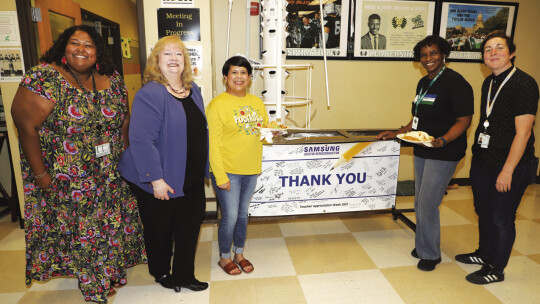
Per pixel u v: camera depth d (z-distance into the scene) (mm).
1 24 2617
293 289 2018
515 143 1830
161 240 1876
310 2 3244
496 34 1894
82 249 1738
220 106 1873
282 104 2676
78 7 3359
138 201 1818
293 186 2490
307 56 3344
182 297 1945
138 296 1959
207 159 1943
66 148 1641
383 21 3395
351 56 3422
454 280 2111
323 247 2545
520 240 2619
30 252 1769
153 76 1680
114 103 1777
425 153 2150
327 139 2477
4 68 2688
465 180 3938
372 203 2639
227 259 2203
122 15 5258
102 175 1760
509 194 1956
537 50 3732
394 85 3576
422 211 2230
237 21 3125
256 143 1971
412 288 2029
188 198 1854
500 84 1930
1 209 3271
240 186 2029
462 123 1978
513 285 2049
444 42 2039
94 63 1662
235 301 1910
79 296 1979
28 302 1915
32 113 1537
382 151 2559
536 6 3615
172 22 2566
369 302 1900
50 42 2850
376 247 2547
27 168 1674
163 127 1660
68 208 1698
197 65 2652
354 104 3559
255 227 2902
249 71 1938
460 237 2684
